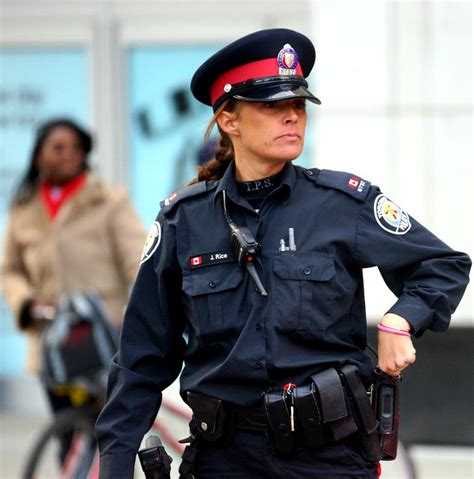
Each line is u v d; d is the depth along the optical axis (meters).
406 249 8.70
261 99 8.65
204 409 8.80
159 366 9.35
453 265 8.73
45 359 15.50
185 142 24.50
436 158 21.30
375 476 8.84
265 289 8.62
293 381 8.56
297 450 8.59
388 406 8.77
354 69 21.38
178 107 24.48
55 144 16.41
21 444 22.27
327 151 21.44
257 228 8.81
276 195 8.85
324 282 8.54
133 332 9.28
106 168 24.42
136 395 9.23
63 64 24.62
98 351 15.34
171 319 9.25
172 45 24.41
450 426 17.47
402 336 8.48
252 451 8.70
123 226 16.42
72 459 15.87
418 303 8.59
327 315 8.55
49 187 16.75
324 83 21.44
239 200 8.87
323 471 8.57
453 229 21.30
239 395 8.68
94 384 15.46
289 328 8.51
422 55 21.23
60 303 15.75
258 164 8.91
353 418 8.55
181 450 15.48
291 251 8.65
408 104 21.31
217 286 8.72
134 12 24.36
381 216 8.76
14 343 24.70
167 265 9.07
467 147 21.23
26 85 24.70
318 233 8.70
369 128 21.38
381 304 21.00
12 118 24.73
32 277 16.69
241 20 24.22
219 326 8.70
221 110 9.05
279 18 24.11
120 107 24.47
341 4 21.38
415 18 21.23
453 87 21.23
